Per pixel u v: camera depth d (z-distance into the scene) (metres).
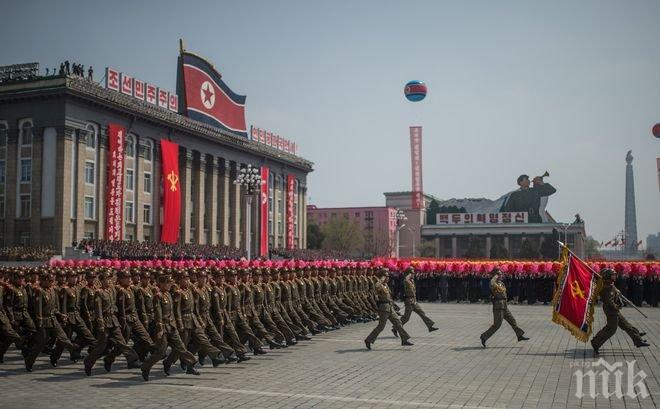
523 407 10.24
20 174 54.59
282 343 17.97
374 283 24.56
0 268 17.33
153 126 63.94
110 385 12.25
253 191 48.84
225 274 15.44
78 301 14.83
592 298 16.09
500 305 17.27
